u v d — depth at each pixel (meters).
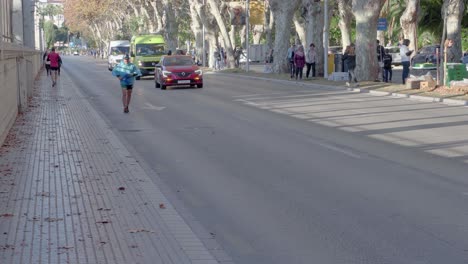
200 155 13.01
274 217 8.23
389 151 12.88
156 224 7.82
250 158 12.52
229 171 11.30
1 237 7.26
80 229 7.58
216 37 64.44
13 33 26.66
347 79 34.97
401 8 56.50
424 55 42.25
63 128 17.25
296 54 37.34
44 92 31.97
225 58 63.47
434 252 6.67
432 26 55.47
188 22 87.25
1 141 13.81
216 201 9.16
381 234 7.35
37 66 53.78
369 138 14.71
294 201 9.02
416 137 14.62
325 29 37.84
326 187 9.81
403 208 8.42
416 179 10.16
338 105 22.67
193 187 10.10
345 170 11.07
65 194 9.41
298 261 6.55
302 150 13.28
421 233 7.33
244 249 6.97
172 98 26.91
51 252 6.73
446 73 27.23
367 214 8.21
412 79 27.44
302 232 7.55
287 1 44.44
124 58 21.50
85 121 18.91
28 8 41.34
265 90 31.03
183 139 15.23
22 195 9.34
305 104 23.33
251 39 98.62
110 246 6.94
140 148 14.05
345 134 15.45
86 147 13.89
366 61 33.03
